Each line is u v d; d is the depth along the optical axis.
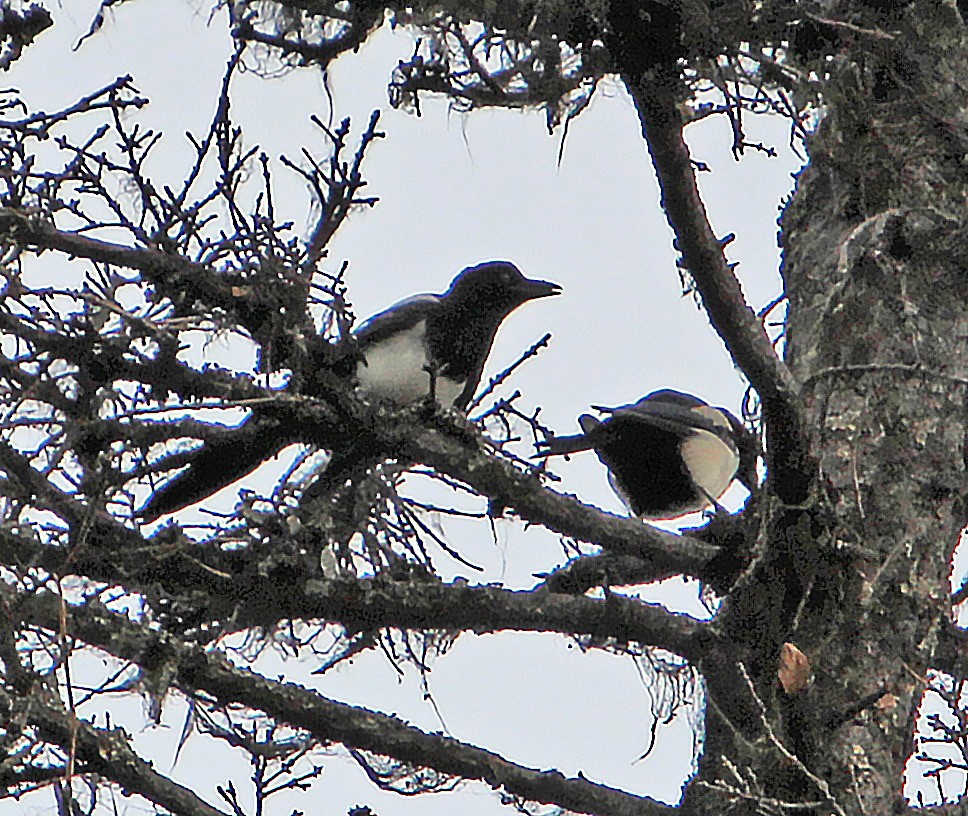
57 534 9.70
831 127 11.45
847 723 10.12
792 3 10.17
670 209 9.84
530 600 10.25
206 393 9.75
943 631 11.41
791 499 9.94
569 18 9.91
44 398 9.41
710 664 10.22
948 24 11.30
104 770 9.80
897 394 10.98
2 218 9.39
